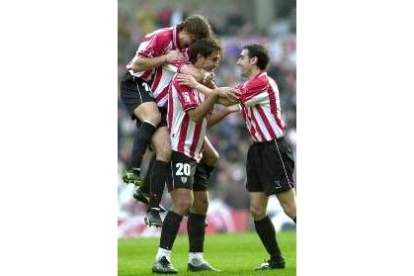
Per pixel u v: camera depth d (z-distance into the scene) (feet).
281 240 112.47
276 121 78.13
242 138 205.77
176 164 75.97
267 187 77.77
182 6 247.09
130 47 230.48
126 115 200.95
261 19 252.62
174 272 75.00
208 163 81.25
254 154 78.74
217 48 77.36
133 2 239.91
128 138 198.80
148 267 83.10
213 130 205.05
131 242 112.88
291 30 243.19
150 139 79.10
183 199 75.61
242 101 77.05
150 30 235.81
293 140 208.23
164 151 77.41
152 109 79.97
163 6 245.24
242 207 184.34
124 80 84.48
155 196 76.95
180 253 99.04
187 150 76.13
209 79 78.13
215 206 162.71
